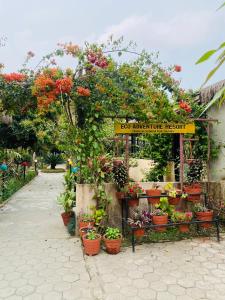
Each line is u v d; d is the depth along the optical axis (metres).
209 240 5.05
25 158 17.97
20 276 3.80
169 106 5.34
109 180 5.50
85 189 5.35
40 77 4.77
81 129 5.40
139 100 4.98
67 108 5.34
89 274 3.83
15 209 8.13
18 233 5.68
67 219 5.97
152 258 4.32
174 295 3.26
